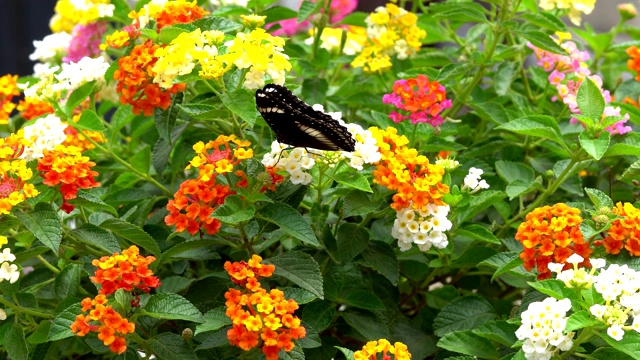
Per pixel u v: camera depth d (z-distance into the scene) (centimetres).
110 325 98
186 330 103
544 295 104
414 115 111
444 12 120
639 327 96
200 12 115
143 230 108
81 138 117
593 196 105
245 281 101
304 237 102
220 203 103
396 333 112
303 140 103
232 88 106
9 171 103
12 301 106
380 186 107
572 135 118
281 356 100
